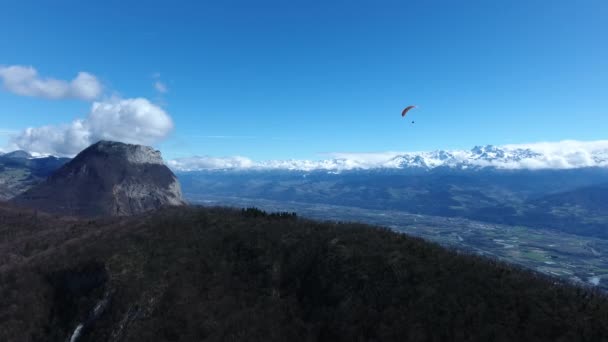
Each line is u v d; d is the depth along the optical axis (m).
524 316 64.69
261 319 75.69
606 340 58.00
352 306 74.56
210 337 70.88
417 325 66.50
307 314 77.75
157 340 70.88
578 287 77.62
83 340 73.94
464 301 69.06
